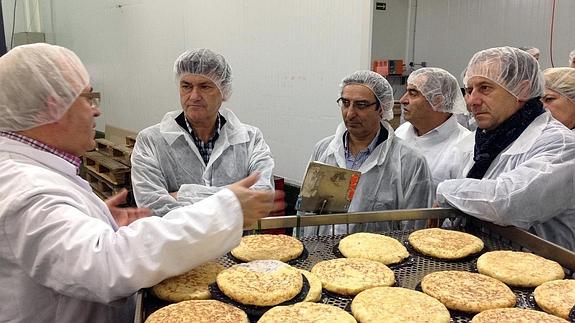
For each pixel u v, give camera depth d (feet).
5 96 3.57
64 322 3.62
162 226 3.34
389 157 6.89
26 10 28.43
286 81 12.16
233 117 7.64
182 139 7.02
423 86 8.19
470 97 5.96
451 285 4.20
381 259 4.72
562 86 7.16
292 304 3.83
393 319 3.64
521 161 5.53
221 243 3.50
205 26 15.08
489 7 12.51
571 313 3.69
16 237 3.23
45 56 3.64
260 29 12.76
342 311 3.70
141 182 6.45
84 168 15.19
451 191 5.35
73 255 3.08
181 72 6.75
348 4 10.01
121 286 3.12
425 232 5.32
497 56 5.64
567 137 5.12
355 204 6.73
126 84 21.06
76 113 3.80
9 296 3.48
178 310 3.58
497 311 3.77
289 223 4.93
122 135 17.03
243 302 3.79
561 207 5.06
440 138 8.54
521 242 4.93
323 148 7.84
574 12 10.93
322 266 4.53
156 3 17.49
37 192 3.25
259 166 7.14
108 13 21.35
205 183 6.97
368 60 9.73
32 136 3.77
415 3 14.06
